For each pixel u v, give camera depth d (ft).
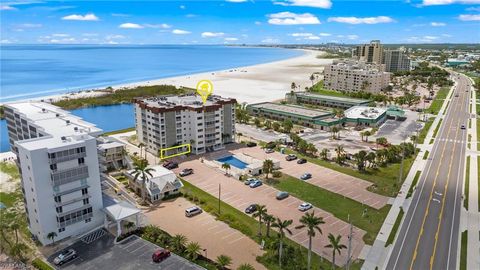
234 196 377.30
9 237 295.28
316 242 290.56
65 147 276.21
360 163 451.94
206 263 260.01
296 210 346.54
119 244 284.61
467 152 536.42
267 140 595.06
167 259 264.72
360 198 374.63
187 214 331.57
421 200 369.91
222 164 459.32
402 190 394.73
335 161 490.08
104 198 329.11
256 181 406.62
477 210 348.18
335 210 347.15
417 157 510.99
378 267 257.55
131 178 388.98
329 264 259.19
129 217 309.22
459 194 384.68
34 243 286.05
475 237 299.38
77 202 291.38
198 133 510.99
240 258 266.57
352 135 627.46
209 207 346.95
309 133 641.40
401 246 285.23
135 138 593.42
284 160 494.18
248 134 631.15
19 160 282.77
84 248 278.46
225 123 558.97
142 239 291.58
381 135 629.92
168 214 336.70
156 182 369.91
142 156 502.38
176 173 439.22
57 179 274.98
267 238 291.17
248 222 321.93
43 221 277.44
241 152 529.04
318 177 432.25
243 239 294.05
